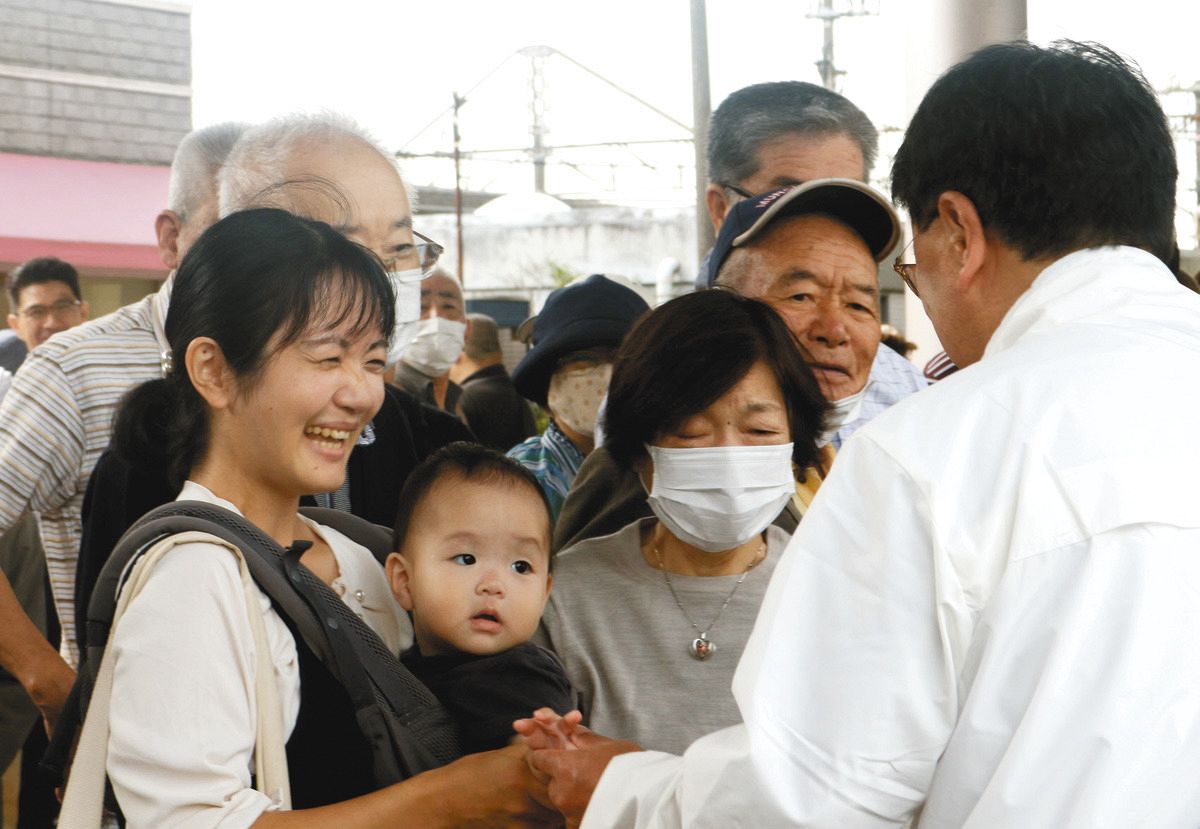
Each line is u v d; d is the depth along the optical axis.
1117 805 1.46
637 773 1.76
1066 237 1.78
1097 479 1.54
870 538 1.59
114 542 2.62
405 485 2.44
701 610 2.46
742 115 3.80
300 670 2.00
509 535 2.34
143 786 1.83
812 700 1.57
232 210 2.85
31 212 13.63
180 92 15.00
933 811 1.54
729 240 3.03
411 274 2.89
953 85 1.84
